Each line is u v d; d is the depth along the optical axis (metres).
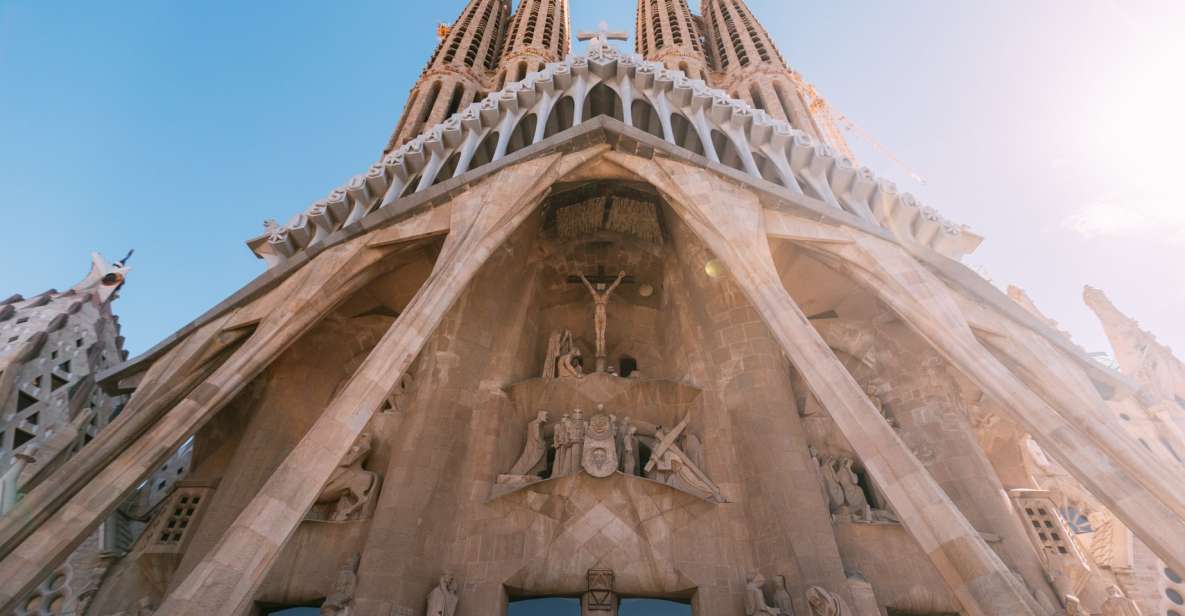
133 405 15.12
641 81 21.58
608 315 21.22
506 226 16.36
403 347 12.72
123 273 30.48
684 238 20.17
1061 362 14.75
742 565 14.55
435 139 20.66
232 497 16.02
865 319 19.75
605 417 16.67
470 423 16.94
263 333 15.13
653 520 15.08
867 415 11.07
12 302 26.33
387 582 13.25
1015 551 14.37
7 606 9.98
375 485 15.84
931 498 9.76
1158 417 24.11
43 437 22.08
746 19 48.25
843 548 14.59
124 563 16.06
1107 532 21.48
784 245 18.48
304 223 19.95
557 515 15.08
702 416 17.55
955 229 19.83
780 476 15.11
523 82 21.66
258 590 13.92
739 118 20.34
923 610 13.84
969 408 18.20
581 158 18.08
